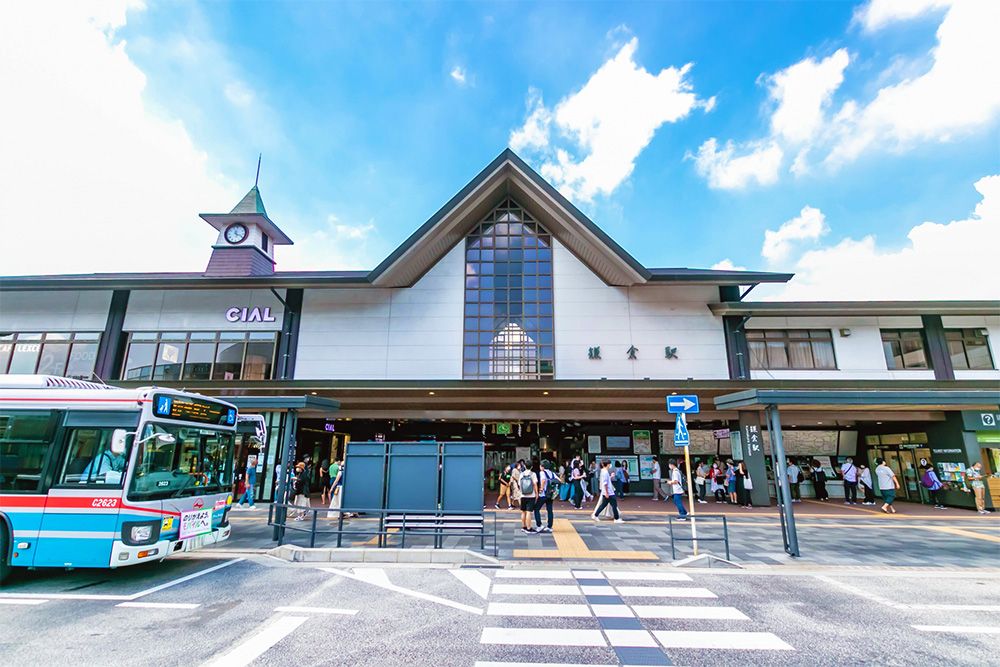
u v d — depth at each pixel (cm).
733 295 2008
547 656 494
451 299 2055
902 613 635
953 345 1967
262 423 1223
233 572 837
